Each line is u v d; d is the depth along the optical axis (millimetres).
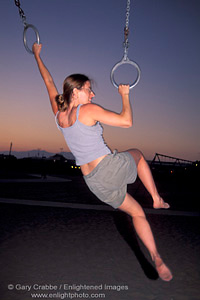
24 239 4914
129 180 2180
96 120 2064
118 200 2186
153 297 2926
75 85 2170
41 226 6035
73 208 8891
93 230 5844
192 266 3885
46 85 2672
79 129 2062
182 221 7484
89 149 2092
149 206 10211
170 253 4449
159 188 19203
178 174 23234
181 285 3238
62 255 4129
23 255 4062
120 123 2006
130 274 3510
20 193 12898
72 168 50188
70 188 17078
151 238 2156
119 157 2119
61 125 2230
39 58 2775
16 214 7398
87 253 4270
